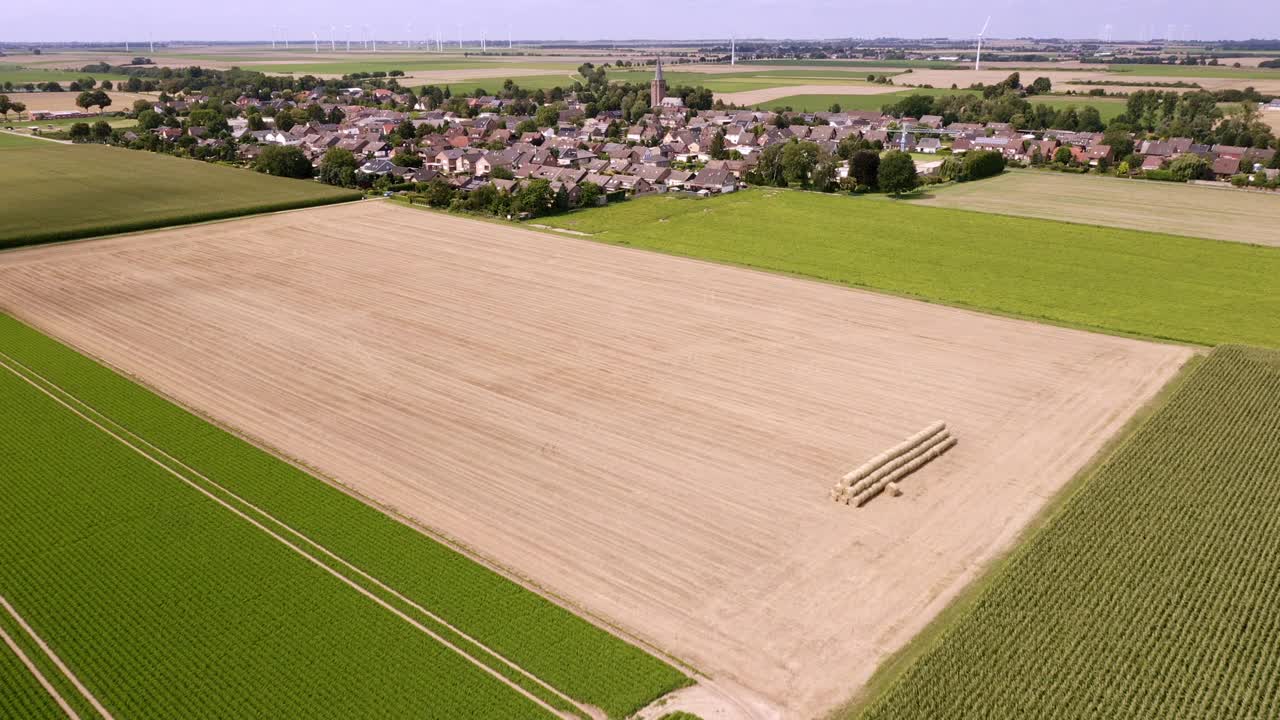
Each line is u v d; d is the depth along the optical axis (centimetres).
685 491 5016
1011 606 3997
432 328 7725
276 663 3688
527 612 4003
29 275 9344
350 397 6312
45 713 3441
